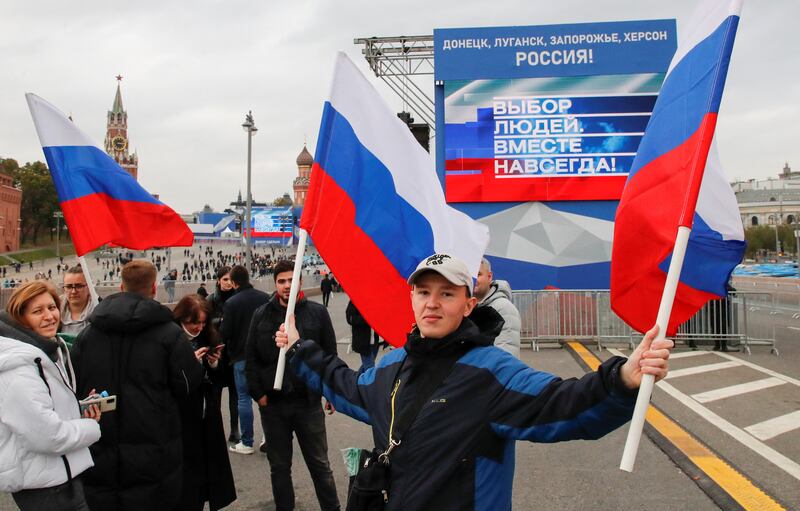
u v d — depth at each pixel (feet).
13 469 8.75
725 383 28.07
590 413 6.05
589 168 43.47
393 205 11.34
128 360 10.85
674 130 7.95
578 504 14.52
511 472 6.86
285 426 13.41
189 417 12.78
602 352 37.42
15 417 8.64
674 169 7.83
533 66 43.83
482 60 44.06
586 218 43.52
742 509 13.82
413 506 6.46
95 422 9.59
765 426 20.76
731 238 8.51
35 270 238.48
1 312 9.75
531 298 40.29
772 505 13.99
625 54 43.39
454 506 6.41
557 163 43.68
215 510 13.15
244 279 18.84
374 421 7.27
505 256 43.86
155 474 10.87
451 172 44.01
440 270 6.80
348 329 55.52
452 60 44.19
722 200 8.63
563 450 18.78
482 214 44.06
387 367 7.55
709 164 8.84
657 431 20.18
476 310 7.70
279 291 13.89
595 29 43.57
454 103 44.11
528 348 39.91
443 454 6.55
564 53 43.73
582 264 43.47
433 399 6.73
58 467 9.05
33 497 9.04
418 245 11.41
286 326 9.09
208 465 13.10
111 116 519.19
